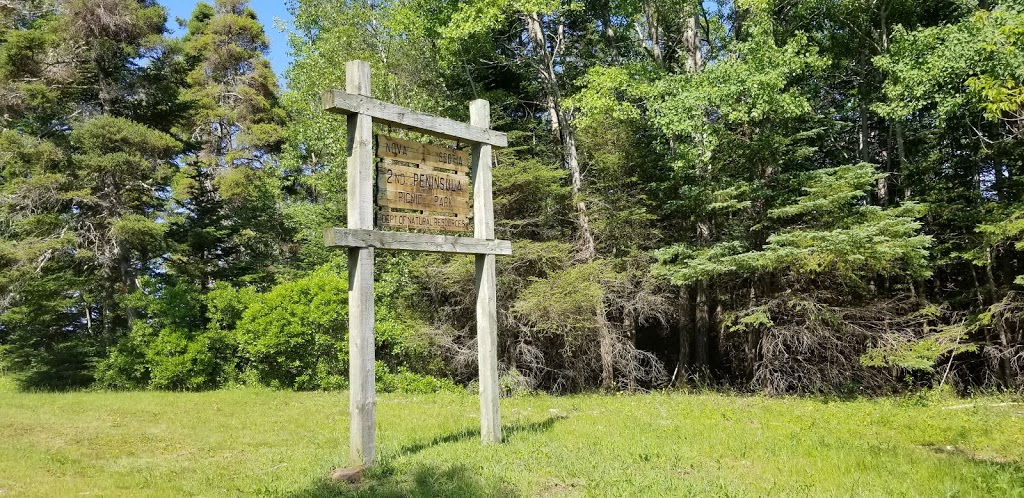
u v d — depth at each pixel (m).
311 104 18.62
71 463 6.89
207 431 8.97
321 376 15.54
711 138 13.73
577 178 16.89
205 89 28.45
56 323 20.72
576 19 20.25
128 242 18.30
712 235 16.16
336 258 18.42
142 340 16.70
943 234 15.26
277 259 24.44
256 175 26.27
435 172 6.89
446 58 17.39
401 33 17.64
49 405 12.33
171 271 21.56
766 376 14.55
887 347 13.29
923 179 15.99
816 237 12.54
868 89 16.16
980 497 4.99
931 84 12.29
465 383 16.95
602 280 15.38
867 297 14.76
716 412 9.74
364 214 6.03
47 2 19.61
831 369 14.69
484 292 7.21
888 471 5.76
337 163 17.70
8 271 16.77
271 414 10.75
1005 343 13.69
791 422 8.71
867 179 13.16
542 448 6.75
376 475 5.71
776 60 13.06
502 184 16.11
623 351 16.52
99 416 10.64
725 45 16.78
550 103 18.86
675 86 13.98
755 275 15.05
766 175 15.73
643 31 20.41
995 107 7.14
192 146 20.72
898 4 15.27
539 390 16.16
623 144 16.67
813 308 13.46
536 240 17.55
